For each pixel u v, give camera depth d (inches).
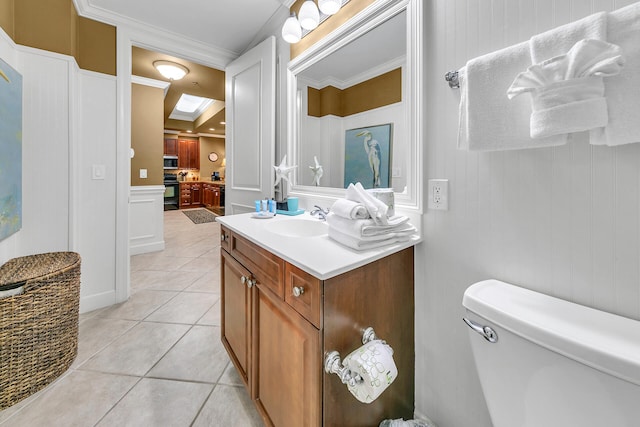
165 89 158.9
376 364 29.2
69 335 57.5
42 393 50.7
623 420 19.8
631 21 22.8
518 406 25.9
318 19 61.5
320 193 66.1
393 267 40.1
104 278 84.0
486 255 36.2
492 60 30.9
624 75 23.0
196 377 55.5
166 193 317.4
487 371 28.4
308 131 69.7
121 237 86.1
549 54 26.5
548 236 30.9
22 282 49.7
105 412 46.8
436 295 41.9
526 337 24.8
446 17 39.0
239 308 50.4
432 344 42.8
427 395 43.8
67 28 71.6
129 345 65.4
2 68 55.4
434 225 41.7
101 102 80.8
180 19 83.4
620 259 26.5
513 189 33.4
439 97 40.3
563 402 22.8
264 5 76.9
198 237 183.3
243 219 59.5
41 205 70.0
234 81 97.0
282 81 79.9
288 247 38.1
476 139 32.2
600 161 27.4
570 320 25.4
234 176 97.8
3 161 55.8
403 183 47.0
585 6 27.5
